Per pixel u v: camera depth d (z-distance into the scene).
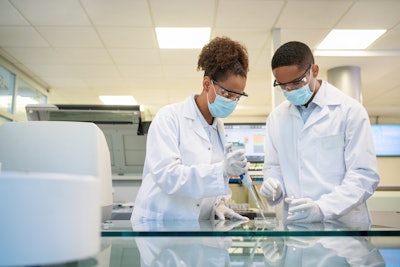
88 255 0.34
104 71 4.55
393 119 7.24
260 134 2.53
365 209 1.30
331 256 0.56
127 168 2.27
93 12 3.00
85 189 0.34
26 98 4.76
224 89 1.15
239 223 0.88
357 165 1.22
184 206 1.16
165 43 3.67
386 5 2.91
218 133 1.34
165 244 0.57
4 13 3.01
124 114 2.03
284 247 0.58
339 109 1.34
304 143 1.37
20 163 0.96
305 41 3.63
